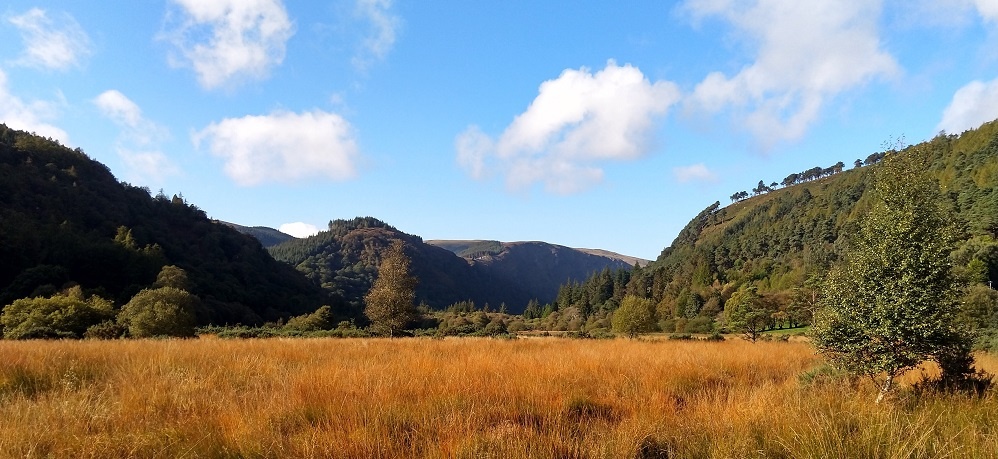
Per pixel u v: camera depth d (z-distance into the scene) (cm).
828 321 759
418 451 462
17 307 3516
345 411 546
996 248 4641
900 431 459
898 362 688
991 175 7981
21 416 502
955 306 687
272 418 535
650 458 477
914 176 736
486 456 430
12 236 6038
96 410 533
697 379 908
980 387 687
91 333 2994
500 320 10119
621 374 896
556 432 496
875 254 718
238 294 8144
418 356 1115
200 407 577
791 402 604
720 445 457
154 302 3934
